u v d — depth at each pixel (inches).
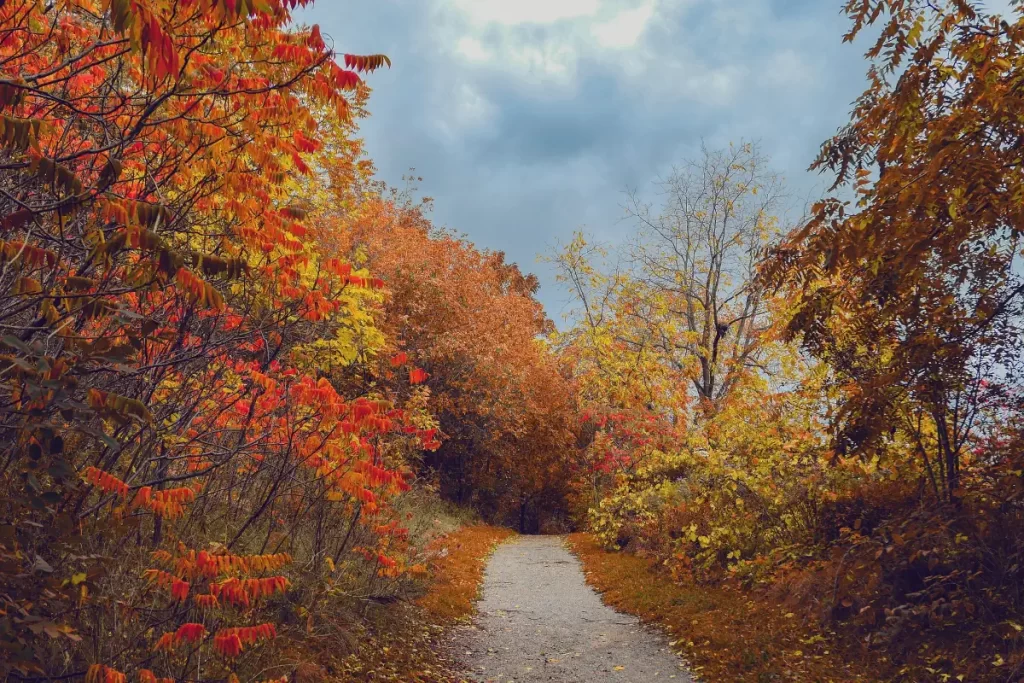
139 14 114.1
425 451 973.8
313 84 175.3
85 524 184.7
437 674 286.7
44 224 174.9
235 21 137.9
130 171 201.8
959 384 295.1
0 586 140.2
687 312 996.6
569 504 1234.0
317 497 322.3
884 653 277.1
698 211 969.5
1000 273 287.6
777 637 318.7
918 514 294.8
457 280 1020.5
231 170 192.5
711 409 668.1
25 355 142.3
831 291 315.3
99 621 181.2
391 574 353.1
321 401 239.6
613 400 936.9
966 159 251.3
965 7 260.1
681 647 327.6
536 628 377.7
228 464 281.3
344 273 255.4
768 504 418.0
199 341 226.2
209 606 183.5
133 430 219.6
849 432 308.3
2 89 128.3
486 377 960.3
